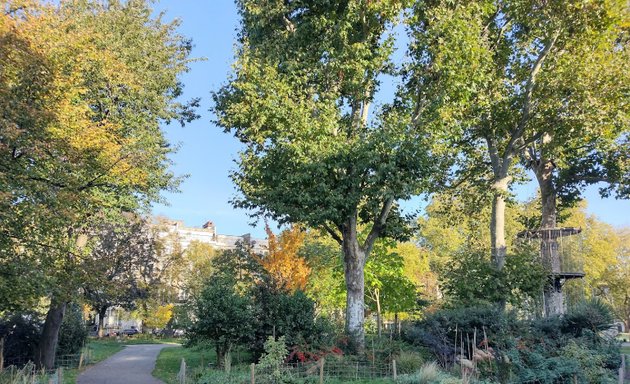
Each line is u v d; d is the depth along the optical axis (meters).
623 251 56.28
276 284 19.61
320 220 16.92
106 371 21.06
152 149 21.00
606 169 25.03
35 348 22.05
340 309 32.75
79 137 15.27
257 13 18.70
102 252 34.31
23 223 12.05
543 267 22.73
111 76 20.42
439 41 16.95
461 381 12.65
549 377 12.64
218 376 14.43
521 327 17.80
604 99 20.59
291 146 16.34
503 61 23.02
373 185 16.39
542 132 22.86
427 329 18.14
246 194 19.28
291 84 17.95
